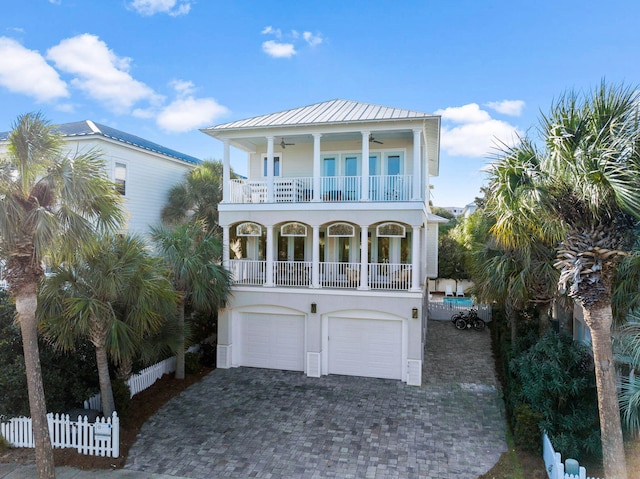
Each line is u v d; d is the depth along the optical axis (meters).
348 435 10.99
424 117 14.83
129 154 18.50
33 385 8.21
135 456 9.93
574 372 9.98
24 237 7.82
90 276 9.67
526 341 13.81
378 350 15.59
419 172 15.33
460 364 17.20
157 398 13.38
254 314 16.84
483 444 10.46
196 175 21.05
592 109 6.59
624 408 7.91
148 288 10.29
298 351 16.45
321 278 17.64
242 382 15.05
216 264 15.98
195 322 17.28
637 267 8.17
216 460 9.77
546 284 12.64
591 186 6.15
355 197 18.20
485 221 14.61
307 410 12.59
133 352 10.77
